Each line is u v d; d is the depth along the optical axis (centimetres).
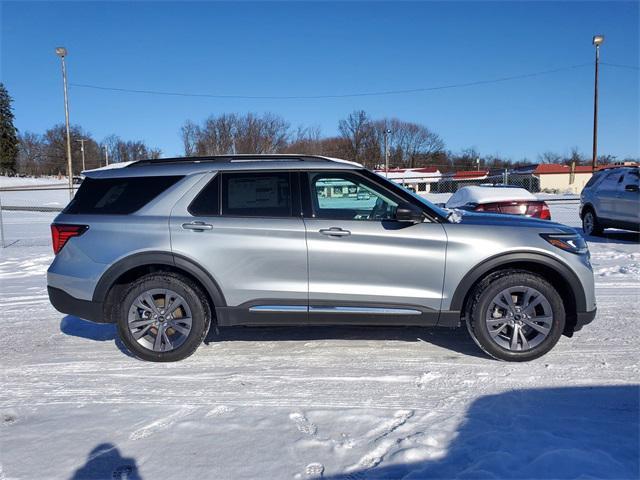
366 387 389
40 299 681
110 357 461
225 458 295
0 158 7744
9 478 278
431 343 486
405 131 7275
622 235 1259
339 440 312
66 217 446
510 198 928
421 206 433
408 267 421
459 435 314
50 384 402
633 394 370
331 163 443
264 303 428
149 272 453
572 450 291
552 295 419
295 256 422
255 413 349
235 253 423
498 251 418
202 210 432
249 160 452
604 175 1208
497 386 386
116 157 8206
